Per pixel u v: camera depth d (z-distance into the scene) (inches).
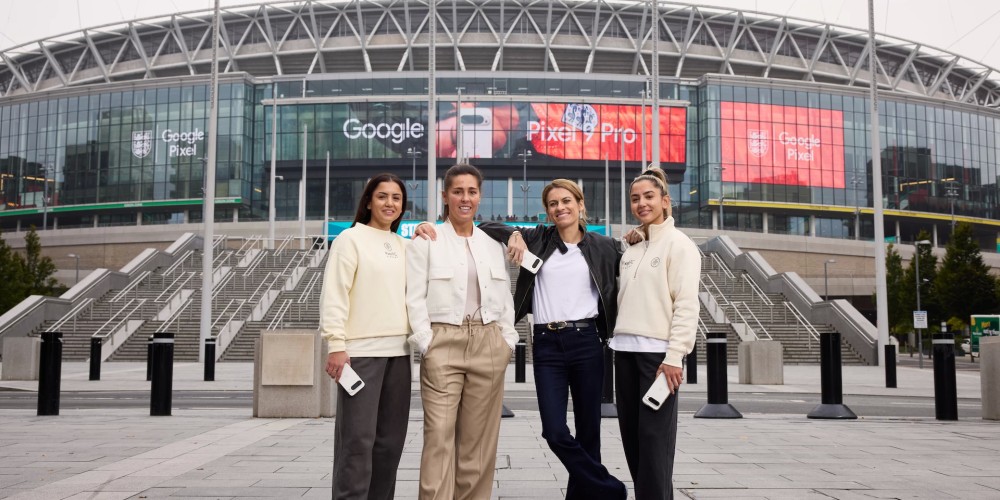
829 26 3250.5
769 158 2834.6
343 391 160.9
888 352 698.2
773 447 294.0
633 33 3272.6
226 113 2805.1
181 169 2802.7
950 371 406.9
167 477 224.1
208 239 1003.9
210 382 693.3
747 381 713.0
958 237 1798.7
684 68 3358.8
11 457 263.4
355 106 2773.1
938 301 1812.3
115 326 1167.0
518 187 2787.9
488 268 170.4
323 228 2620.6
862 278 2549.2
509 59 3255.4
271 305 1302.9
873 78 1081.4
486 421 169.2
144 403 509.0
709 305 1304.1
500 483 216.8
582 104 2753.4
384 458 167.6
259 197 2861.7
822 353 421.7
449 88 2844.5
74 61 3464.6
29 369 718.5
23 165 2967.5
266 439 313.6
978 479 223.3
